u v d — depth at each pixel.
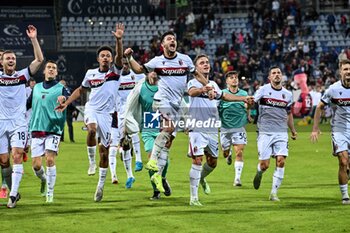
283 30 59.44
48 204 15.69
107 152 16.30
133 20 61.84
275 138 16.77
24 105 15.41
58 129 16.16
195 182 15.49
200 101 15.56
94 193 17.62
